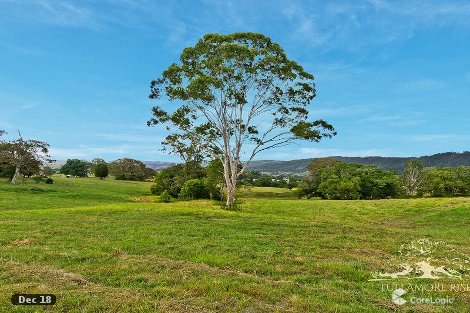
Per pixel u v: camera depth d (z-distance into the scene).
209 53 36.53
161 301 8.95
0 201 42.91
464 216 34.50
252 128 39.75
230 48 34.06
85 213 27.61
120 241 16.27
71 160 135.25
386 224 32.75
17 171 75.88
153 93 39.31
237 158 38.84
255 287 10.04
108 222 22.42
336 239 18.83
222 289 9.84
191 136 41.19
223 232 19.56
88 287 9.95
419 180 91.44
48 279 10.48
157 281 10.48
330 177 79.50
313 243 17.36
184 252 14.38
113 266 11.95
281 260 13.38
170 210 30.50
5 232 18.05
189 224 22.41
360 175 80.31
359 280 11.36
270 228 21.92
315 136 39.00
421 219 35.22
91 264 12.26
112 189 79.75
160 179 75.62
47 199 49.88
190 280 10.57
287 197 84.44
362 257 14.57
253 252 14.58
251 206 47.12
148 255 13.73
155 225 21.47
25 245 15.19
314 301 9.13
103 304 8.67
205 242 16.41
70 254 13.43
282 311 8.55
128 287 10.06
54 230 18.78
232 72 34.91
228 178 38.78
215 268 12.13
